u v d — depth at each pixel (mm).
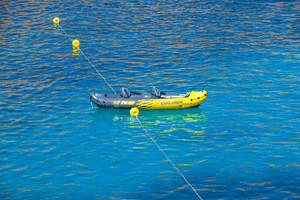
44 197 19844
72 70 37094
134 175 21594
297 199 19203
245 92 32375
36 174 21844
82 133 26469
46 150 24297
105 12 54719
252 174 21406
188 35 46062
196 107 30203
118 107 29703
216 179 21000
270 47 42188
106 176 21562
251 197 19391
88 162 22984
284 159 22891
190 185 20531
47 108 29984
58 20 49500
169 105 29625
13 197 19875
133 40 44625
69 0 60219
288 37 45000
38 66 37969
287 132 26109
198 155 23531
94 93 30484
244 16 52750
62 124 27641
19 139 25547
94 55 40688
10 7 56844
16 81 34688
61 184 20922
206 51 41375
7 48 42375
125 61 39125
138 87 33500
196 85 33781
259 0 60156
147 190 20203
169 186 20484
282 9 55531
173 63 38500
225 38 45031
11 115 28781
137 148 24531
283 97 31359
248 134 25953
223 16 52812
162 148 24469
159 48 42312
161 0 60250
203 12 54656
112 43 43875
